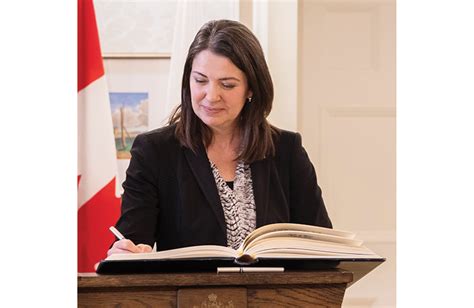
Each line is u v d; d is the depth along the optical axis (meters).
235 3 3.08
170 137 1.98
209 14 3.08
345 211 3.34
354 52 3.35
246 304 1.39
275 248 1.45
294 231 1.51
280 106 3.12
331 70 3.34
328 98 3.33
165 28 3.17
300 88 3.31
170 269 1.47
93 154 2.85
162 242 1.94
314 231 1.54
